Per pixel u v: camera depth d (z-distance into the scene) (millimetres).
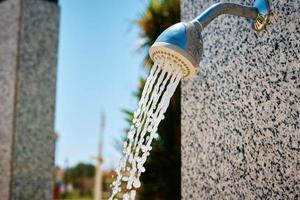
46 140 3869
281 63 1368
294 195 1291
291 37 1342
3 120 3762
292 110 1321
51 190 3848
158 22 5113
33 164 3750
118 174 1281
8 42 3859
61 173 24719
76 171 28844
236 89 1532
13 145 3648
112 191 1342
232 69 1560
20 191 3633
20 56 3775
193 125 1715
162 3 5199
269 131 1388
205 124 1659
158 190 4754
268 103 1400
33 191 3717
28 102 3787
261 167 1402
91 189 28547
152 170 4754
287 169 1318
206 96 1671
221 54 1618
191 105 1739
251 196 1426
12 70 3770
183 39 1175
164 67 1230
